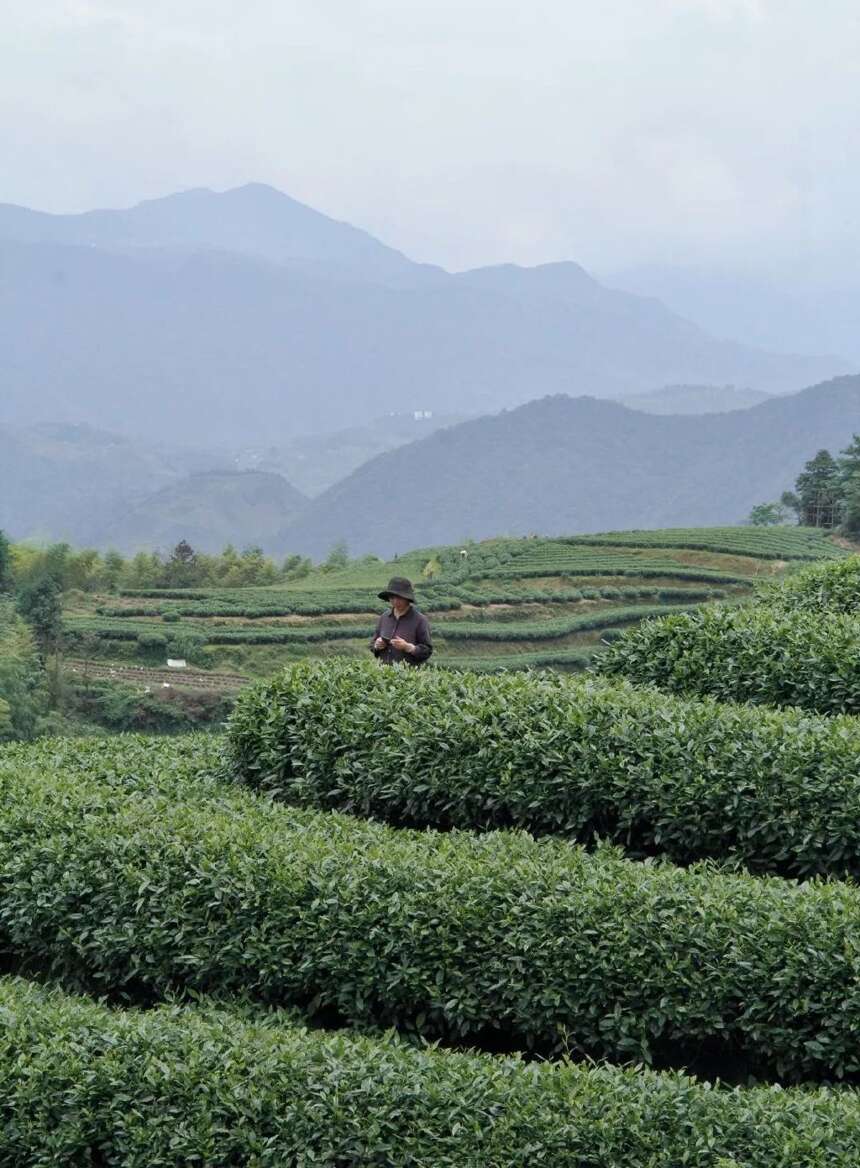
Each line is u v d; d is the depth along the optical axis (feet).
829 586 67.00
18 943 42.11
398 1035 36.37
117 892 40.40
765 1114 29.43
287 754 51.52
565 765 45.96
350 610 330.34
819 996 34.04
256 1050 32.32
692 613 61.67
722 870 40.50
